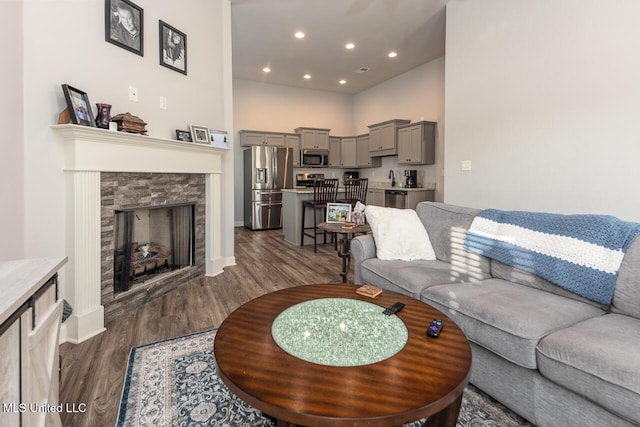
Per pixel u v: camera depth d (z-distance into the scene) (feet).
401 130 20.67
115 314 8.01
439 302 5.76
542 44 9.73
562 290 5.70
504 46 10.78
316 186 16.19
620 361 3.56
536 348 4.29
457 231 7.73
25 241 6.35
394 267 7.26
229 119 12.76
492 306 5.00
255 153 22.15
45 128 6.64
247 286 10.48
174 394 5.15
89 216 7.15
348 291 5.46
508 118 10.75
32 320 3.12
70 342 6.81
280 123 24.97
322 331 4.06
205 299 9.34
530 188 10.21
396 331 4.06
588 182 8.86
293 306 4.80
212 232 11.53
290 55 18.56
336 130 27.02
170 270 10.34
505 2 10.68
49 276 3.50
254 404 2.82
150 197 9.00
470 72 11.96
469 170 12.12
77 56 7.27
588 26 8.70
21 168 6.22
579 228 5.69
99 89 7.80
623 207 8.21
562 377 3.98
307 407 2.71
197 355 6.29
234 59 19.21
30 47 6.37
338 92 26.86
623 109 8.14
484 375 5.09
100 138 7.32
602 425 3.70
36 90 6.48
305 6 13.23
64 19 6.99
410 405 2.74
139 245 9.75
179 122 10.41
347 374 3.16
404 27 15.07
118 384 5.41
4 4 5.72
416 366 3.30
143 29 9.04
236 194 24.21
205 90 11.54
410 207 18.60
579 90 8.94
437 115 19.21
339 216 11.33
